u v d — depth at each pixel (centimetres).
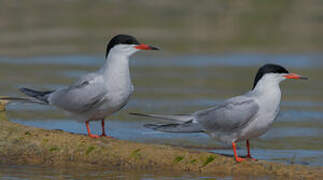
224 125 936
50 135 977
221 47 2562
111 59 981
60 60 2209
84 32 2809
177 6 3428
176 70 2083
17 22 2986
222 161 922
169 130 947
